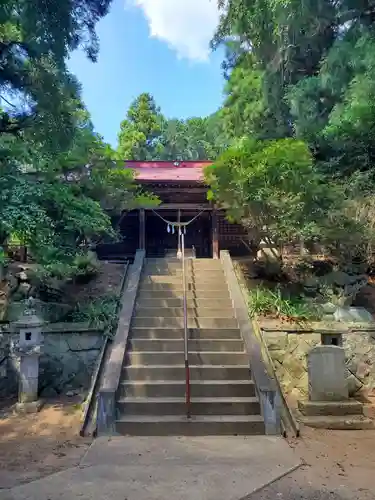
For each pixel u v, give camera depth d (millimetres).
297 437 5379
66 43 7277
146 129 29547
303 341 7773
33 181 7621
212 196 10211
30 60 7211
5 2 6441
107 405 5551
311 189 8266
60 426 5793
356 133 9875
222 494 3646
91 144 9117
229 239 14344
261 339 7562
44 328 7652
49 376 7520
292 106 11492
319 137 10609
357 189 8781
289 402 6789
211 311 8359
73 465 4371
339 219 8273
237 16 13930
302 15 11516
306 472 4207
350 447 5012
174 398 6078
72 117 8219
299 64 13125
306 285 9297
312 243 8914
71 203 7723
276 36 12805
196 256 14664
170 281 9758
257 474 4098
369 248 8469
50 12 6883
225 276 10047
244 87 14492
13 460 4539
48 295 8914
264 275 10281
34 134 7711
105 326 7805
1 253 7512
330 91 11055
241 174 8375
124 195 10211
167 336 7555
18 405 6449
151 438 5309
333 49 10859
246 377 6559
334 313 8266
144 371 6562
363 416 6027
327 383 6297
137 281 9445
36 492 3691
